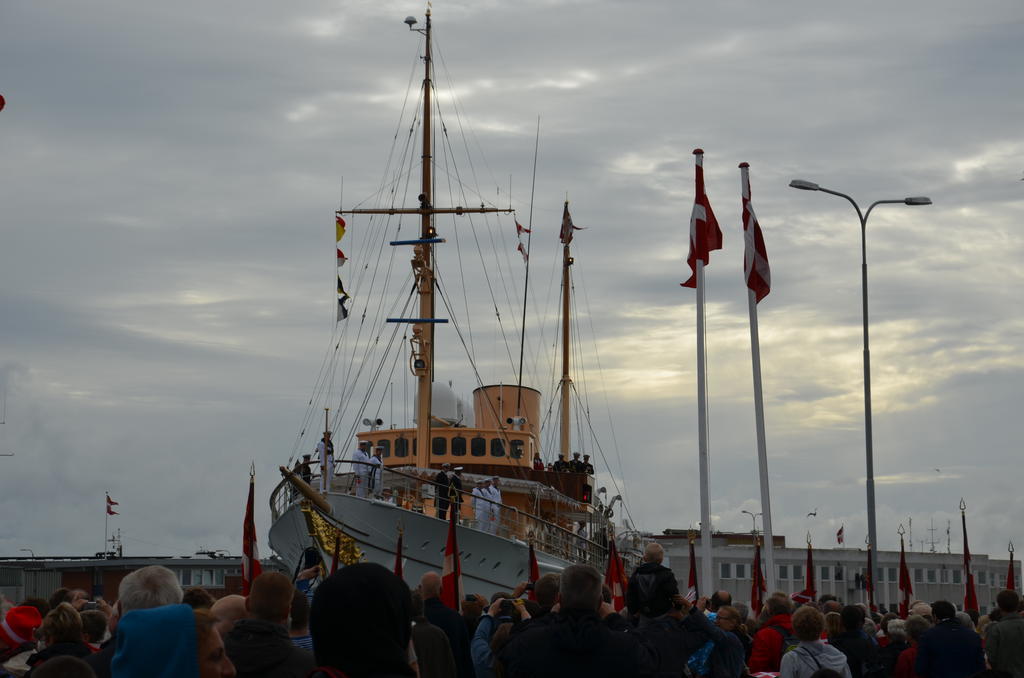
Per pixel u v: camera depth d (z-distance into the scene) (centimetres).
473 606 1772
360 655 578
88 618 1234
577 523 4762
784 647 1627
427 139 4934
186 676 640
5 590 6044
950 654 1669
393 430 4641
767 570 3244
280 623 909
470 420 5278
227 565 6688
